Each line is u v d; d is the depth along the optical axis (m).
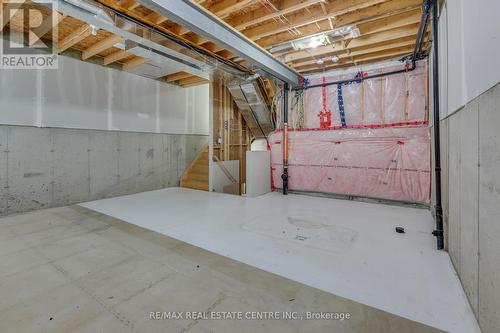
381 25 3.79
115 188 5.69
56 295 1.90
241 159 7.36
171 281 2.10
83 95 5.11
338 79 5.64
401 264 2.38
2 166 4.11
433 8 2.82
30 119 4.40
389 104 5.12
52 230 3.36
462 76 1.96
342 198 5.35
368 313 1.69
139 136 6.17
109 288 2.00
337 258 2.51
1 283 2.07
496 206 1.29
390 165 4.79
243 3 3.14
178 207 4.63
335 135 5.37
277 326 1.58
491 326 1.34
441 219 2.73
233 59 4.70
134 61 5.38
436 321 1.61
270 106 6.62
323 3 3.32
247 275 2.20
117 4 2.98
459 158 2.08
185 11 3.02
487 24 1.41
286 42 4.24
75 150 5.01
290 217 3.95
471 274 1.72
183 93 7.25
